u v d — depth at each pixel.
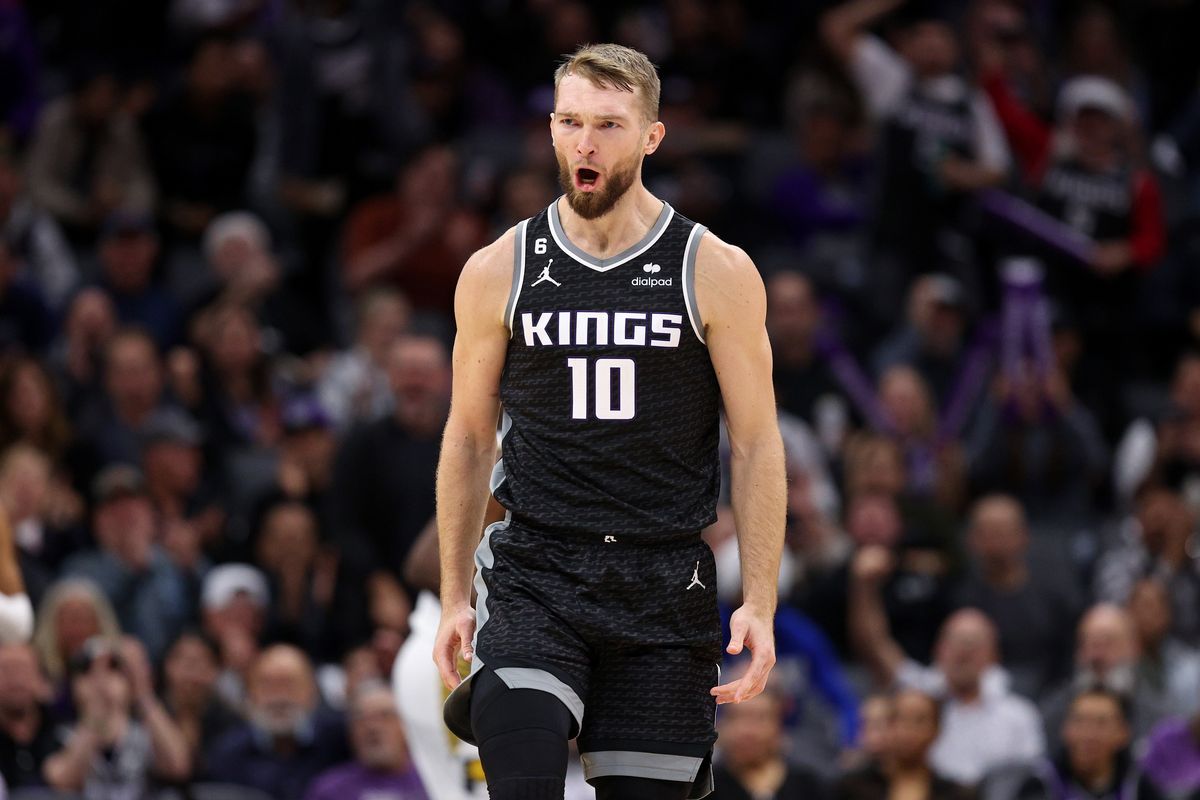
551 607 12.60
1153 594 30.70
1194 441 36.00
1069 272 40.06
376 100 42.94
